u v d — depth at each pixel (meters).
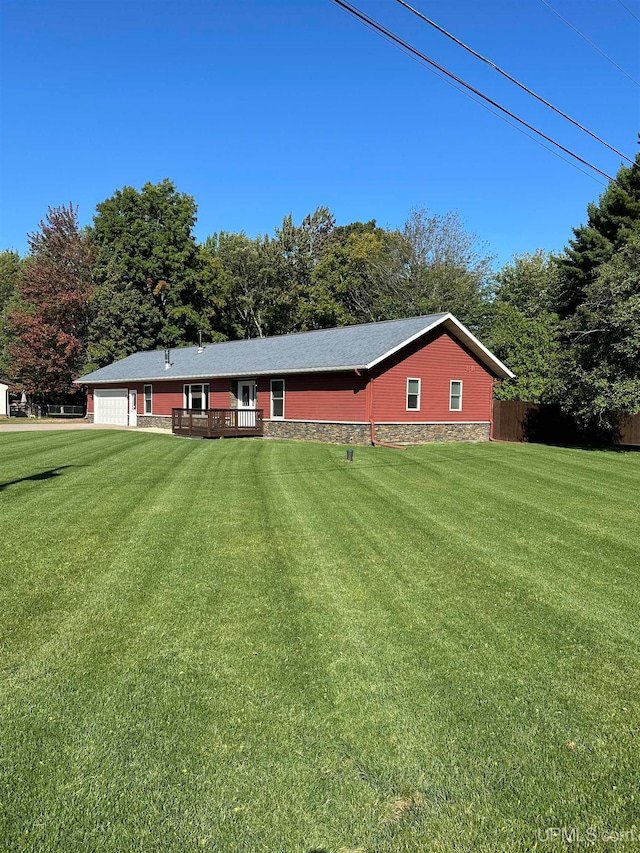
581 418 19.75
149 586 5.00
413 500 8.90
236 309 47.50
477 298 34.53
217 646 3.94
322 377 18.56
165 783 2.61
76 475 10.52
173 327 38.75
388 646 3.98
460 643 4.05
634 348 16.70
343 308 39.91
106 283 36.38
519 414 21.55
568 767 2.76
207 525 7.04
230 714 3.15
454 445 18.44
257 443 17.31
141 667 3.64
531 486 10.58
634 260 18.58
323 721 3.10
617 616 4.57
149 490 9.17
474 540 6.66
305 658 3.79
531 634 4.22
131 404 28.03
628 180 29.41
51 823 2.38
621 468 13.72
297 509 8.05
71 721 3.07
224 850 2.26
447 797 2.56
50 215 36.97
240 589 4.98
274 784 2.62
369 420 17.27
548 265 37.72
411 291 34.69
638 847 2.29
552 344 23.67
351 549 6.20
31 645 3.92
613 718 3.17
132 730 2.99
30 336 34.38
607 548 6.46
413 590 5.04
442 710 3.22
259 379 21.06
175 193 40.12
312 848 2.28
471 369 20.42
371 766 2.75
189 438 19.14
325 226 46.84
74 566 5.46
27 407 38.59
